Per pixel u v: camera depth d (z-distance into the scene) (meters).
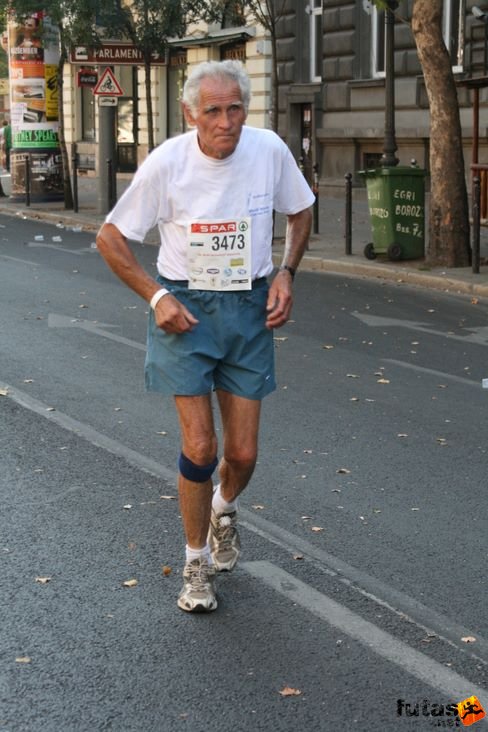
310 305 13.72
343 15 28.91
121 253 4.68
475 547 5.80
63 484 6.71
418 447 7.61
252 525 6.05
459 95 25.16
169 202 4.66
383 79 27.58
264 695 4.22
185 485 4.85
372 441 7.73
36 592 5.13
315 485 6.76
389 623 4.85
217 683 4.30
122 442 7.62
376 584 5.29
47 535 5.87
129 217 4.69
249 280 4.71
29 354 10.37
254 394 4.84
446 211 16.36
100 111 25.91
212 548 5.31
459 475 7.00
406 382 9.60
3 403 8.59
